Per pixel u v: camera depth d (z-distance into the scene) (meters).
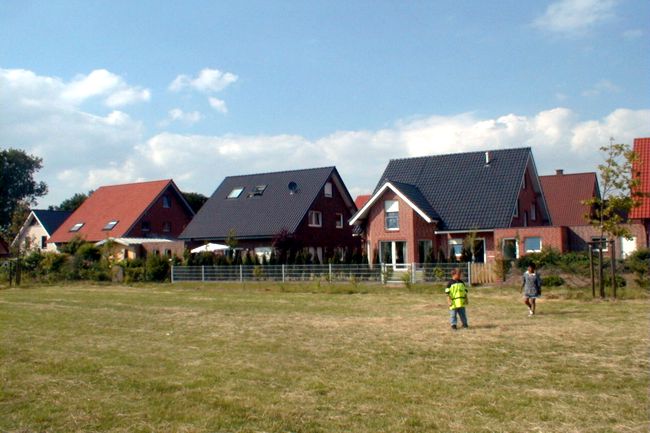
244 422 7.75
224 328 16.22
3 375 10.54
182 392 9.26
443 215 36.56
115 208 56.69
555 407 8.16
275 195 46.84
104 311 21.05
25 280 39.06
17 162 82.25
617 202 21.34
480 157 39.44
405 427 7.46
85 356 12.24
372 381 9.79
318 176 47.22
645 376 9.77
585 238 34.34
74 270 39.81
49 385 9.80
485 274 28.44
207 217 47.44
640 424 7.42
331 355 12.05
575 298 21.66
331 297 25.95
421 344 13.19
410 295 25.95
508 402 8.42
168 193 57.28
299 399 8.78
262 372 10.55
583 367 10.47
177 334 15.20
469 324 16.19
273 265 33.81
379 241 36.34
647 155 34.75
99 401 8.82
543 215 42.09
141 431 7.48
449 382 9.64
